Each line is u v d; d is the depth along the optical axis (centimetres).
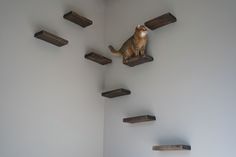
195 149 178
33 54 204
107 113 242
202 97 182
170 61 206
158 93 208
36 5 213
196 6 199
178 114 192
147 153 204
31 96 197
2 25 191
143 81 221
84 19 232
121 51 231
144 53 221
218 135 169
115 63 247
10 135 181
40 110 200
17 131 185
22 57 197
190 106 187
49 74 211
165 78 206
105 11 270
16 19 199
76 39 237
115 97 239
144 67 223
